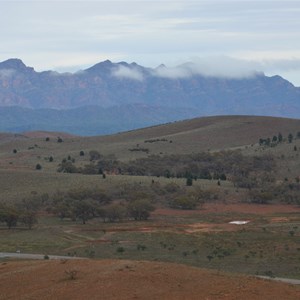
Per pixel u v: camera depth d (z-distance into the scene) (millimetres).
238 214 117625
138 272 40812
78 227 104188
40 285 40688
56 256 73625
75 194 125938
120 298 36094
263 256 75125
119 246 83438
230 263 70438
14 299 38688
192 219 111625
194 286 37844
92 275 41156
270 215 116875
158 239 89062
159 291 36875
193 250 80438
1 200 128750
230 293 36469
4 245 85250
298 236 87250
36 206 124750
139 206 112625
